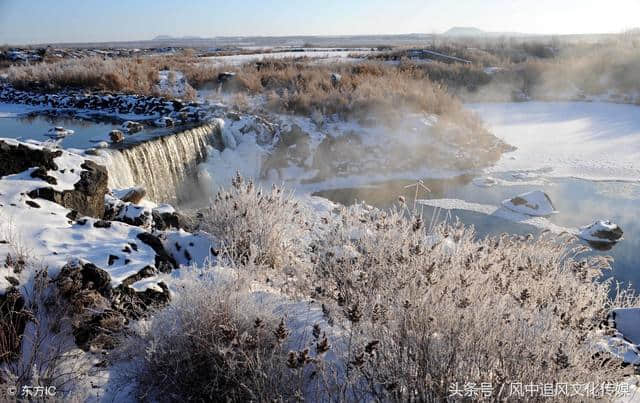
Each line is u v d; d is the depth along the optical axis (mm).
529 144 23000
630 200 15766
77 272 4547
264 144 18094
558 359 3236
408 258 4656
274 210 6566
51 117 17953
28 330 4047
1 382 3545
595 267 6246
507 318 3789
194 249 6109
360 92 22281
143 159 13172
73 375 3846
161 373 3850
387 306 4098
